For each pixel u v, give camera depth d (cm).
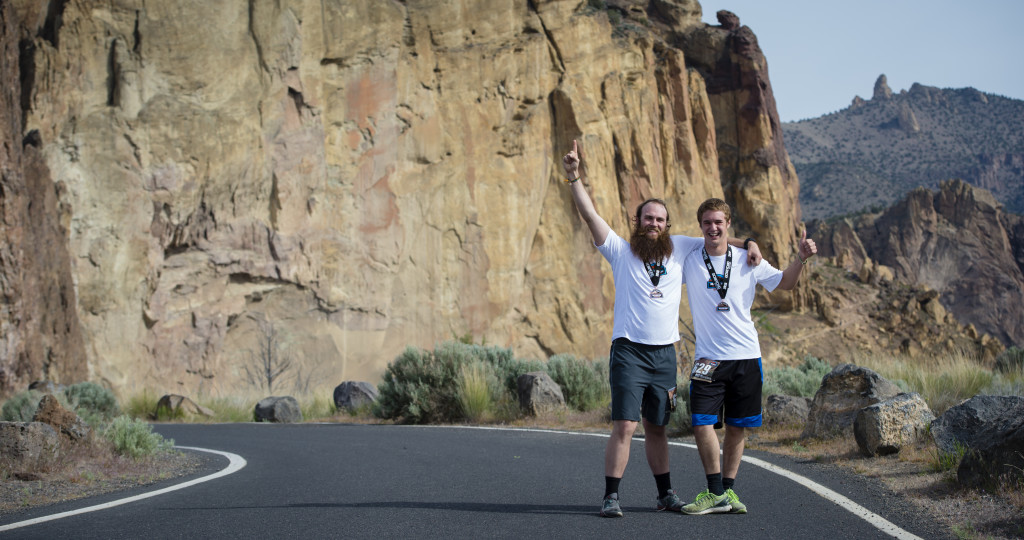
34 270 3048
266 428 1600
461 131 5091
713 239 584
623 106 5884
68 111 3759
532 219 5291
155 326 3766
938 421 781
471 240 5019
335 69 4622
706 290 582
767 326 6612
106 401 1895
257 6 4300
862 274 7744
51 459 858
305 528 537
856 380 977
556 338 5272
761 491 658
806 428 1000
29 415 1362
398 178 4800
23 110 3638
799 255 573
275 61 4306
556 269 5381
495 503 625
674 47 7181
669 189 6309
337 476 812
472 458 934
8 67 3181
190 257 3941
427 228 4878
